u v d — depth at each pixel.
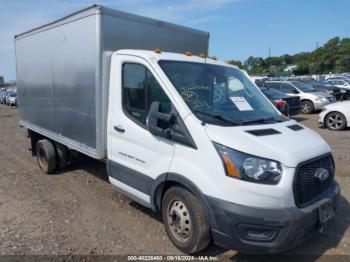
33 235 4.13
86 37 4.61
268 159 3.10
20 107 7.79
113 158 4.55
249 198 3.06
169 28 5.35
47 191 5.77
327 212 3.40
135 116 4.15
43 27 5.95
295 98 14.73
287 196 3.08
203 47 6.08
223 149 3.19
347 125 11.59
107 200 5.32
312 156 3.32
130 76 4.20
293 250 3.86
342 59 75.44
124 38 4.67
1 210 4.92
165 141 3.71
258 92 4.65
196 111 3.56
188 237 3.60
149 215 4.75
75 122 5.20
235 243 3.15
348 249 3.88
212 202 3.22
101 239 4.06
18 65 7.54
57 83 5.66
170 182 3.78
